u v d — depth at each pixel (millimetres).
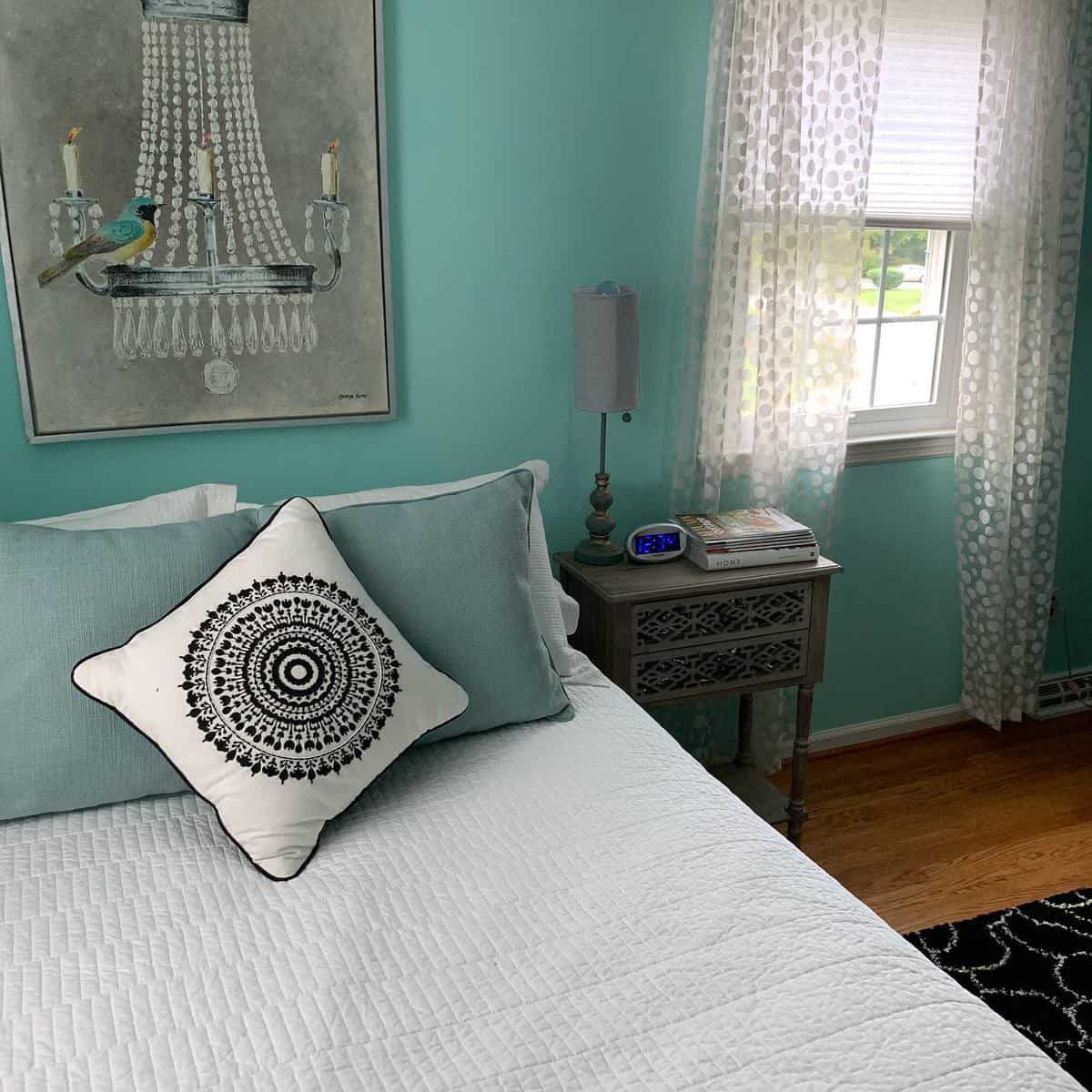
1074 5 2607
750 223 2430
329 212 2160
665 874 1377
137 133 1991
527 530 1875
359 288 2227
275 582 1544
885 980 1190
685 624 2312
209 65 2006
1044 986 2051
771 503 2615
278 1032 1093
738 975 1184
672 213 2482
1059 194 2709
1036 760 3002
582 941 1241
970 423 2811
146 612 1564
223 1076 1034
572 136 2348
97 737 1517
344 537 1705
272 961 1207
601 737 1777
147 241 2045
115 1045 1076
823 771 2951
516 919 1284
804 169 2453
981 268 2691
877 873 2453
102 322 2053
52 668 1508
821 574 2373
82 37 1917
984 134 2598
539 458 2527
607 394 2268
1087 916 2271
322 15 2057
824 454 2646
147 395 2121
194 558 1612
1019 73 2566
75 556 1562
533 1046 1075
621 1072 1042
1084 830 2629
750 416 2590
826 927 1279
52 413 2061
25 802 1505
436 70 2197
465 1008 1129
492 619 1750
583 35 2297
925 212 2732
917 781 2889
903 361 2943
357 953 1220
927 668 3160
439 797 1576
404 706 1585
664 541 2408
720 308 2461
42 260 1983
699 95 2430
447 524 1763
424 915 1292
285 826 1411
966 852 2539
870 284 2844
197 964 1203
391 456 2383
